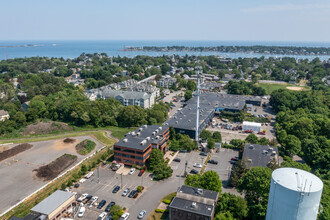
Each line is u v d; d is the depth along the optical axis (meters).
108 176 116.56
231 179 107.88
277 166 105.38
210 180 92.75
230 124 194.62
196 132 153.75
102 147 149.12
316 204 61.72
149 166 124.44
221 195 89.38
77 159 133.88
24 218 79.62
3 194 102.31
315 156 125.31
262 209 80.06
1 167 123.19
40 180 112.69
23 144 146.50
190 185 97.19
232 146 147.88
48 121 186.25
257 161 114.56
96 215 90.19
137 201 98.38
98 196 101.31
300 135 153.75
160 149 132.88
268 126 191.75
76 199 98.56
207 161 131.62
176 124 167.62
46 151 141.12
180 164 128.38
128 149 122.94
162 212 91.69
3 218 87.56
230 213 80.62
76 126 183.38
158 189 106.75
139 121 185.50
